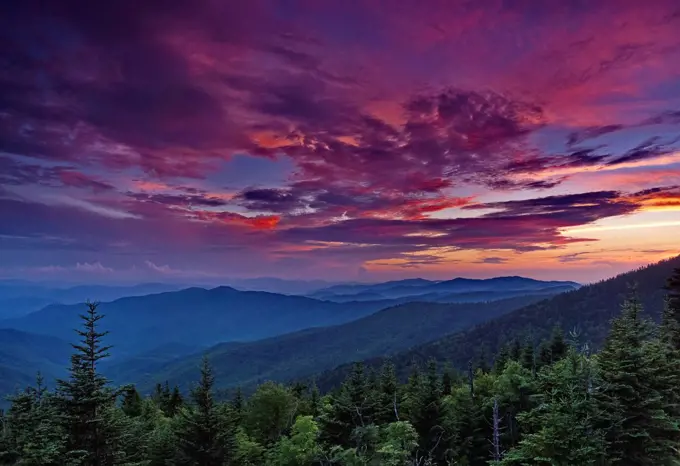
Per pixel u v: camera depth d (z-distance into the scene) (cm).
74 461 2088
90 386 2255
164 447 3578
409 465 2945
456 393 5034
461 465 4050
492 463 2436
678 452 2384
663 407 2458
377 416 4362
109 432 2348
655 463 2302
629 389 2359
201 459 3012
